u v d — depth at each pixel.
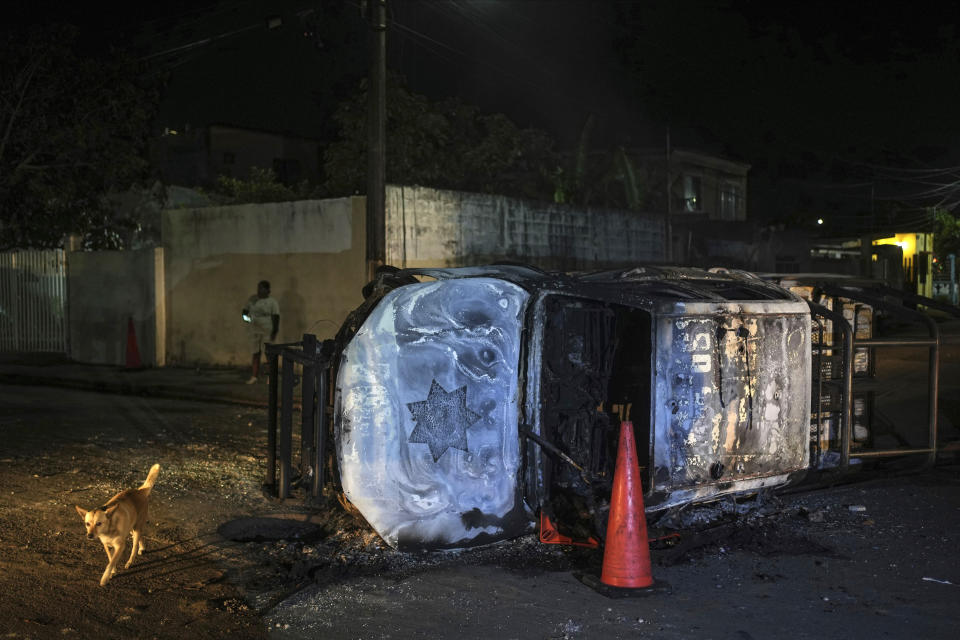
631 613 4.45
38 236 20.23
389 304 5.25
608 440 5.99
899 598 4.64
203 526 5.98
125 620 4.36
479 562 5.22
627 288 5.54
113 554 4.88
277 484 6.99
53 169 19.80
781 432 5.54
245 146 35.47
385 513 5.09
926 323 7.29
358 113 21.94
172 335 15.73
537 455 5.27
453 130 23.09
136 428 9.61
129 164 19.94
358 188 21.91
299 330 14.16
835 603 4.57
